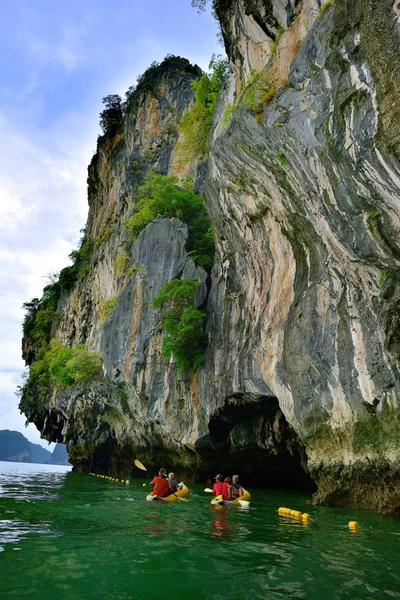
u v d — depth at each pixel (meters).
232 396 16.75
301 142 10.20
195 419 19.41
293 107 10.53
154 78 36.72
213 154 14.95
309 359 12.22
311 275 12.48
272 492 18.09
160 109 35.19
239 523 9.00
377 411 10.22
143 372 22.36
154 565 5.62
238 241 16.66
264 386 14.87
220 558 6.04
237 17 14.33
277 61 11.93
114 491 16.67
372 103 8.44
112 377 24.48
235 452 19.36
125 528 8.18
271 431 17.02
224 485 12.49
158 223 24.75
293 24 11.65
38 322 43.16
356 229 9.57
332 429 11.64
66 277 40.34
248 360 15.48
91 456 31.84
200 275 21.58
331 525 8.80
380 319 9.71
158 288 22.91
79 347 32.25
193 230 24.62
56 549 6.38
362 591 4.82
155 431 22.73
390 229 8.80
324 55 9.84
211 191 17.03
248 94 12.41
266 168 12.26
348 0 9.38
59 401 32.72
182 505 11.84
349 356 10.91
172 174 31.19
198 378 19.38
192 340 19.88
